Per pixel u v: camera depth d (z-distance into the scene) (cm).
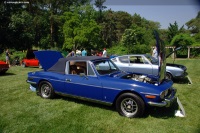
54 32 4047
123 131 423
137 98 470
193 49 3030
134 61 872
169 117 491
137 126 444
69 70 589
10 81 927
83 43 3478
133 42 3712
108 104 514
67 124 455
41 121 472
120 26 6153
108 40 5538
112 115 503
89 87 534
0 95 684
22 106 573
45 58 695
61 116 500
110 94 503
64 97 649
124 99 489
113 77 529
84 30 3425
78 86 555
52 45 3816
